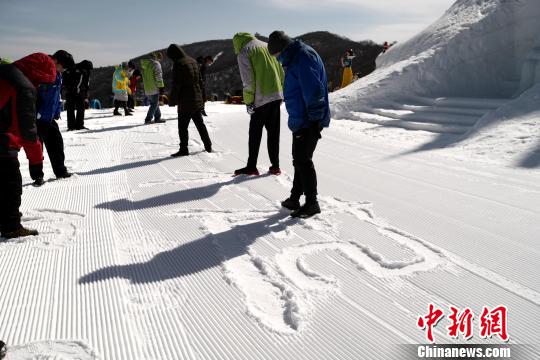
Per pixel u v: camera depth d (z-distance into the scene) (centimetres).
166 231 377
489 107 821
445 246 333
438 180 510
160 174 570
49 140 538
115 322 246
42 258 328
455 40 985
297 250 332
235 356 216
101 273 303
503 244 332
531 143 609
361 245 335
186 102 655
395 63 1171
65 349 222
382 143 747
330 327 237
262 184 511
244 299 266
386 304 258
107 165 630
